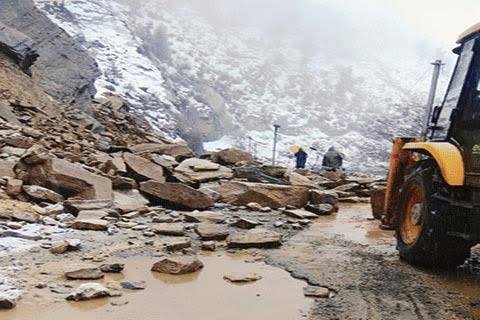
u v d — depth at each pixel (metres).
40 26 20.88
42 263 5.46
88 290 4.58
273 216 9.26
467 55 6.13
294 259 6.30
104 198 8.63
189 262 5.57
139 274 5.37
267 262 6.13
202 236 7.03
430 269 6.17
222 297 4.84
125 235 6.95
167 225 7.48
